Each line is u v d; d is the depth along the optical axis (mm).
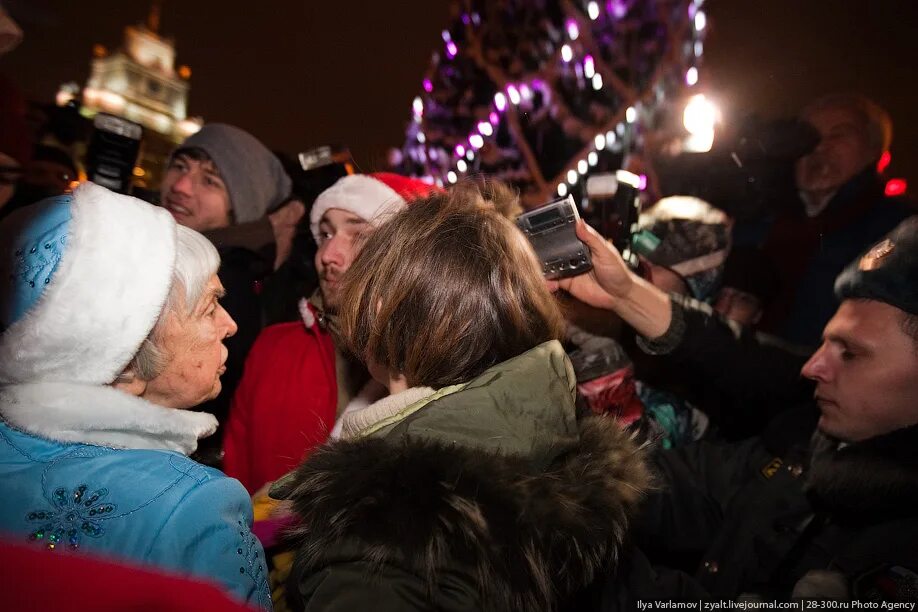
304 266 1988
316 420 1408
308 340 1510
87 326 647
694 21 4496
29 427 637
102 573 368
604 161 4969
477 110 5801
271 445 1421
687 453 1354
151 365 747
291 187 1960
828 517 1065
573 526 665
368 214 1383
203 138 1813
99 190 706
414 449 652
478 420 688
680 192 2160
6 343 643
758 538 1129
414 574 623
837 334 1016
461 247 801
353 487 636
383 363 839
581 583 753
